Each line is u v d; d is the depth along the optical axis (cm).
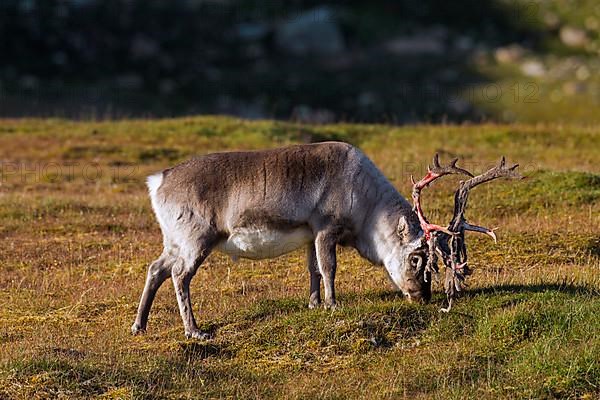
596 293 2673
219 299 2875
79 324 2750
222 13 12788
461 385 2278
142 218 3881
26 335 2655
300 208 2566
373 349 2439
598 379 2238
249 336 2517
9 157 5125
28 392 2222
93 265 3331
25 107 9131
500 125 5694
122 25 11838
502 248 3306
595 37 12719
